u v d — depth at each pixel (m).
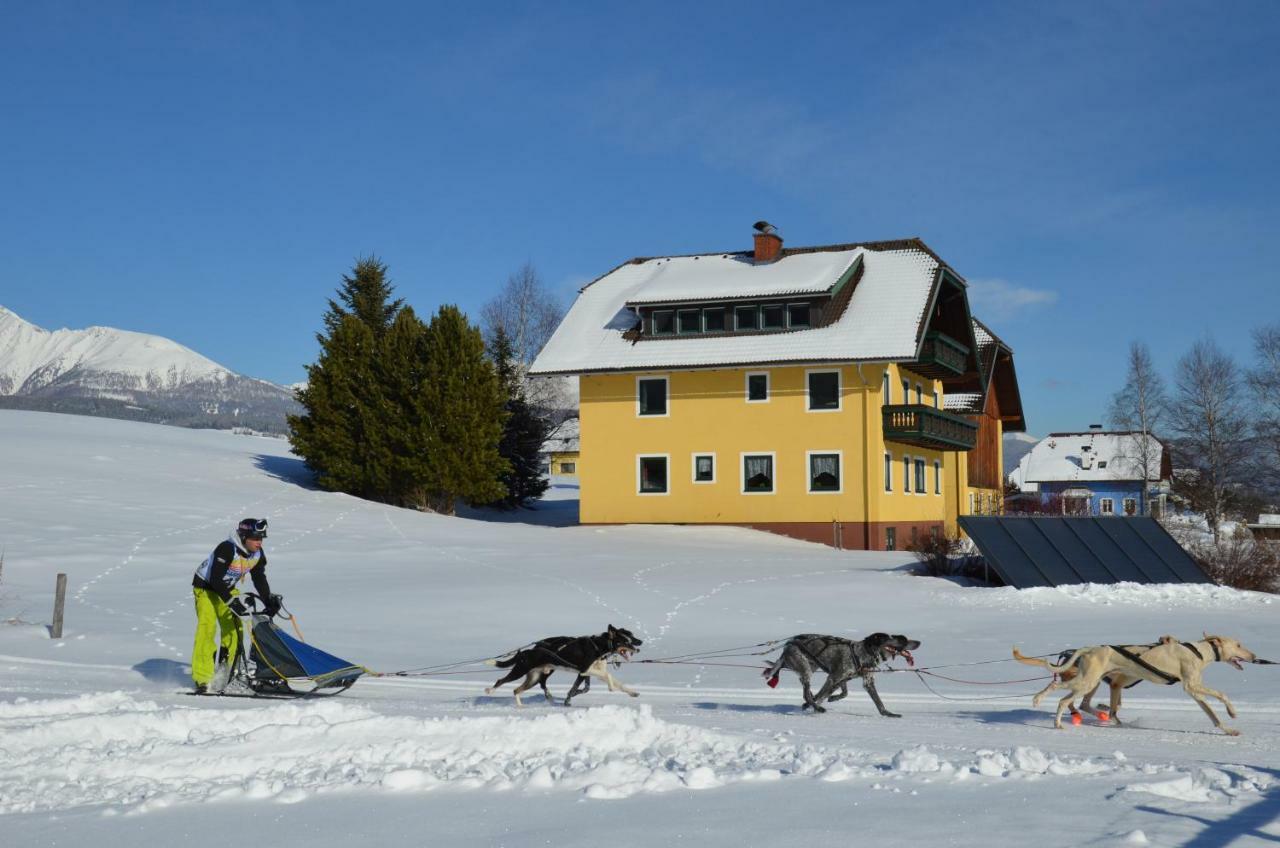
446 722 9.02
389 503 50.38
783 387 44.91
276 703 11.08
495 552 33.00
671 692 13.25
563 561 31.02
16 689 12.10
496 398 50.91
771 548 38.19
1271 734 9.91
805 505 44.38
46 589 22.67
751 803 6.64
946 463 56.09
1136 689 13.09
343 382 49.91
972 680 14.04
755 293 45.09
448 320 49.78
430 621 19.86
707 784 7.16
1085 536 26.88
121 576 24.78
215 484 44.19
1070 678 10.44
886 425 44.41
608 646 11.79
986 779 7.16
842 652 11.20
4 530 29.33
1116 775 7.24
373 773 7.67
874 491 43.50
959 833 5.84
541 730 8.87
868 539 43.34
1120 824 5.93
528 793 7.07
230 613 12.12
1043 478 88.94
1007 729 10.15
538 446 62.31
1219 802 6.45
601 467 47.38
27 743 8.73
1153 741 9.44
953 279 47.44
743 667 15.30
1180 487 69.81
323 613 20.64
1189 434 66.31
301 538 33.50
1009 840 5.68
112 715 9.36
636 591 24.30
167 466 47.06
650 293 47.12
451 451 48.31
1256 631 18.38
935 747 8.59
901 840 5.74
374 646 17.22
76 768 7.90
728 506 45.50
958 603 22.48
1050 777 7.21
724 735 8.89
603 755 8.24
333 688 12.97
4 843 6.18
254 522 12.17
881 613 21.22
